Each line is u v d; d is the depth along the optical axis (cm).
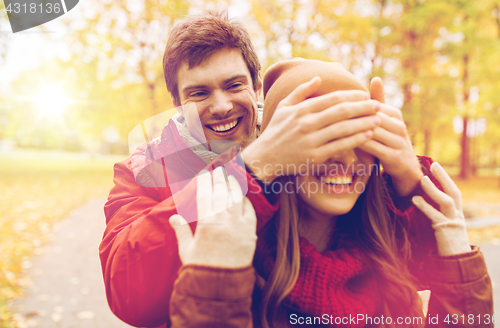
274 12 1334
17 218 761
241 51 117
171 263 75
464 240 86
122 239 82
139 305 76
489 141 1797
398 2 1320
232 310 64
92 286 410
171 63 116
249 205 70
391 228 89
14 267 456
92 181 1592
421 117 1252
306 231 93
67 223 757
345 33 1277
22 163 2431
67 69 1330
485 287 85
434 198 84
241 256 67
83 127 1609
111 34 1262
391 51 1327
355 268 84
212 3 1255
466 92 1385
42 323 322
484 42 1253
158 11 1238
